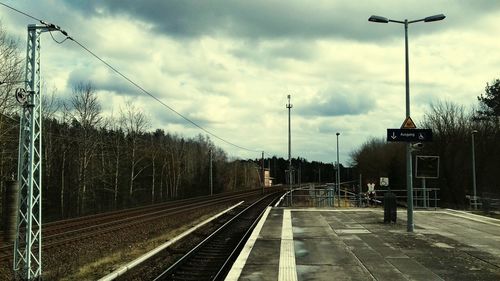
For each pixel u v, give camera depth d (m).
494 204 34.66
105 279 12.08
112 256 16.52
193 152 98.88
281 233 17.69
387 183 33.81
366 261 12.47
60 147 54.56
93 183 55.72
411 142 18.62
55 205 51.72
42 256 16.03
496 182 53.16
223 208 42.69
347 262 12.35
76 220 27.59
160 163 78.62
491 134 53.84
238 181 120.56
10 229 12.45
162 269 14.45
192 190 88.12
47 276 13.27
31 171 12.76
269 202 54.03
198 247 17.47
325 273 11.10
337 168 58.12
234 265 12.01
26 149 13.06
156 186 80.06
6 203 12.52
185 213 35.91
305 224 20.55
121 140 63.62
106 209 48.22
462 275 10.84
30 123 12.91
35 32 13.14
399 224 20.52
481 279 10.47
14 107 33.88
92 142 52.31
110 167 60.47
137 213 34.16
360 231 18.27
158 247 17.75
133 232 23.67
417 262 12.30
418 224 20.52
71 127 55.34
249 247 14.63
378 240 16.02
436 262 12.30
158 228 25.84
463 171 53.38
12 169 36.53
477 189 53.47
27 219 12.64
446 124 54.84
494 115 54.19
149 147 72.81
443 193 54.00
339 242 15.60
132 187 64.44
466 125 54.88
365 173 86.94
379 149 83.38
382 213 25.69
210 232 24.86
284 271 11.32
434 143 54.91
